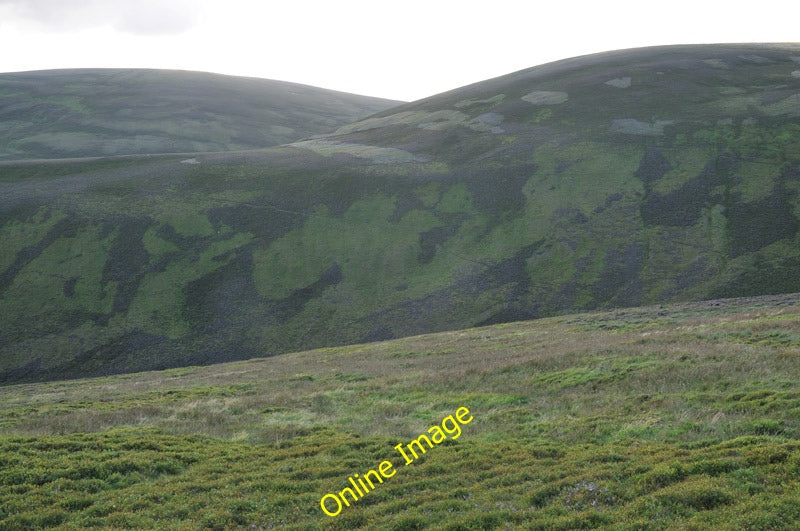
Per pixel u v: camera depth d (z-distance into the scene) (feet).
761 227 269.44
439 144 418.51
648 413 72.13
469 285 267.80
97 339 242.17
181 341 243.19
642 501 46.42
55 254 288.10
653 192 312.29
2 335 240.73
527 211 313.94
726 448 54.95
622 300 243.19
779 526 39.22
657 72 486.38
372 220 322.14
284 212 332.19
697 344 107.65
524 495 51.72
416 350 170.50
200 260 291.17
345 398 108.78
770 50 541.34
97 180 369.71
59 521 55.21
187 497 60.03
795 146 330.13
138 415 98.68
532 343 147.43
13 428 92.79
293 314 259.80
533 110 451.94
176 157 430.61
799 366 79.87
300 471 65.31
